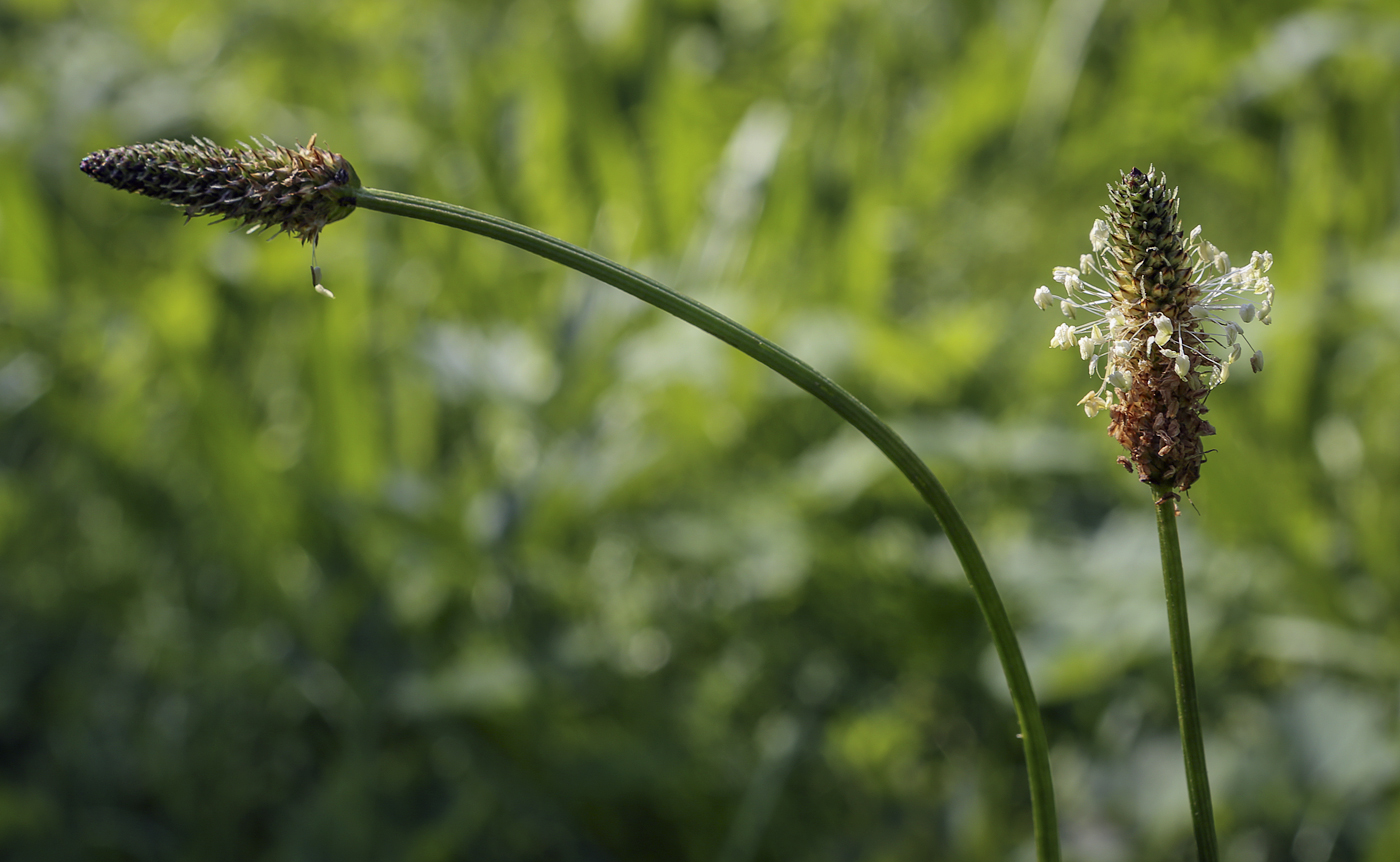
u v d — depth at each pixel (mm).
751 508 952
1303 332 945
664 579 998
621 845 840
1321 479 976
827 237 1131
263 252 1062
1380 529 908
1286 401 979
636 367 953
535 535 933
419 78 1343
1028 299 1226
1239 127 1168
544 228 1189
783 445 1081
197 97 1315
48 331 1073
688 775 837
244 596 970
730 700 901
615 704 876
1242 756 755
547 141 1232
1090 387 1058
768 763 817
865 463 906
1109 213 425
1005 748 866
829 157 1174
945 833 805
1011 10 1343
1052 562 883
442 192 1192
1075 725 865
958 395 1073
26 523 1094
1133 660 828
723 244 1109
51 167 1184
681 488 1026
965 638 895
